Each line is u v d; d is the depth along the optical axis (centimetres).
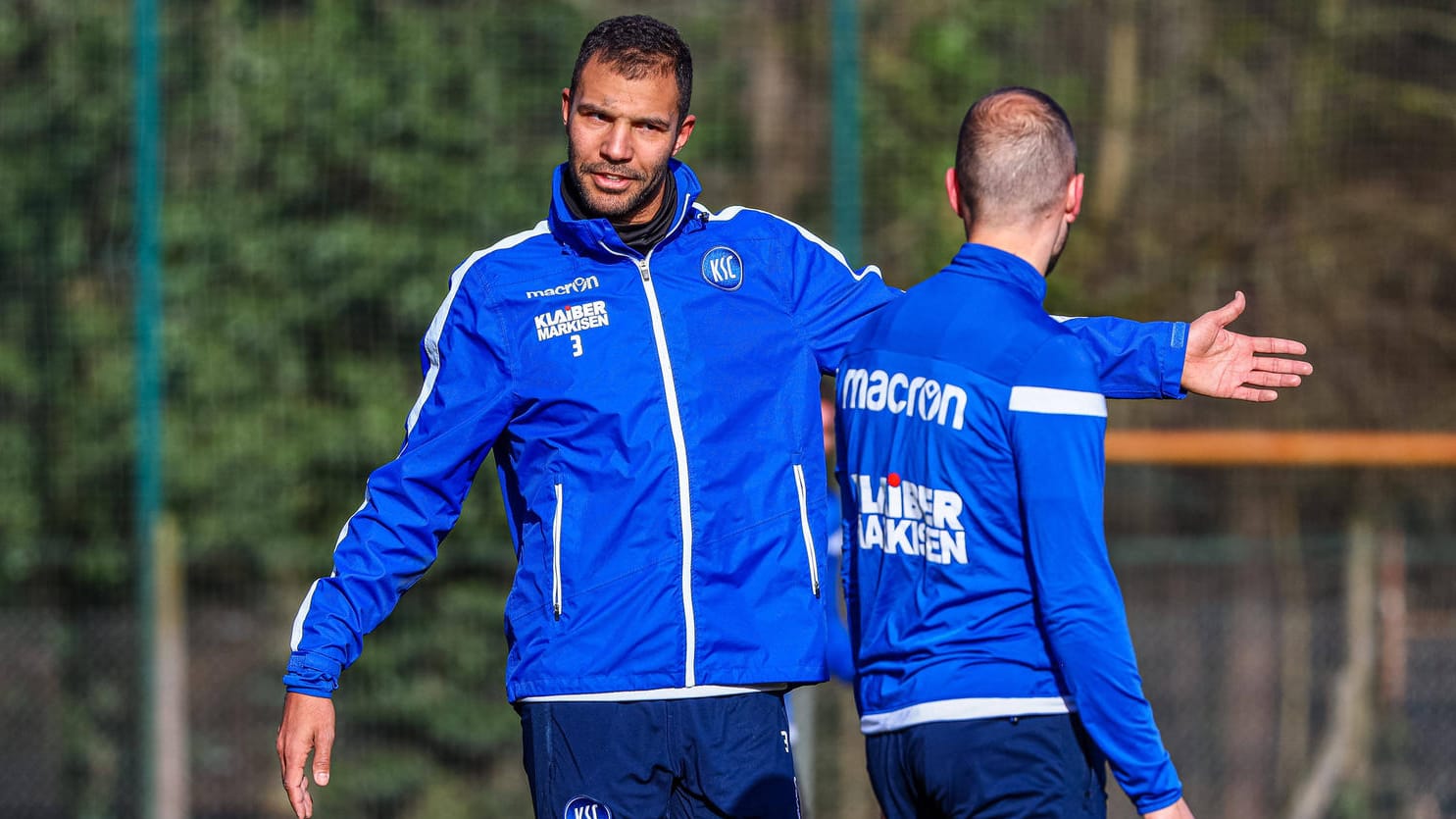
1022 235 1020
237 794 3300
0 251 3503
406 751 3344
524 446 1116
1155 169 3588
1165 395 1101
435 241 3481
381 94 3475
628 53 1071
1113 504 3453
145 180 2575
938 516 986
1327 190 3544
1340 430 3456
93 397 3466
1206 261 3541
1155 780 954
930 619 991
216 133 3472
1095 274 3550
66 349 3484
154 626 2625
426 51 3494
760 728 1107
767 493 1109
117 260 3488
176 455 3378
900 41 3588
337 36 3488
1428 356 3491
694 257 1131
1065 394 952
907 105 3556
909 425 1005
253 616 3347
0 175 3503
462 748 3356
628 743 1092
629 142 1076
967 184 1030
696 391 1101
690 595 1085
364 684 3322
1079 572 944
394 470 1121
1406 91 3541
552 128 3516
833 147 2669
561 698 1097
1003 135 1015
